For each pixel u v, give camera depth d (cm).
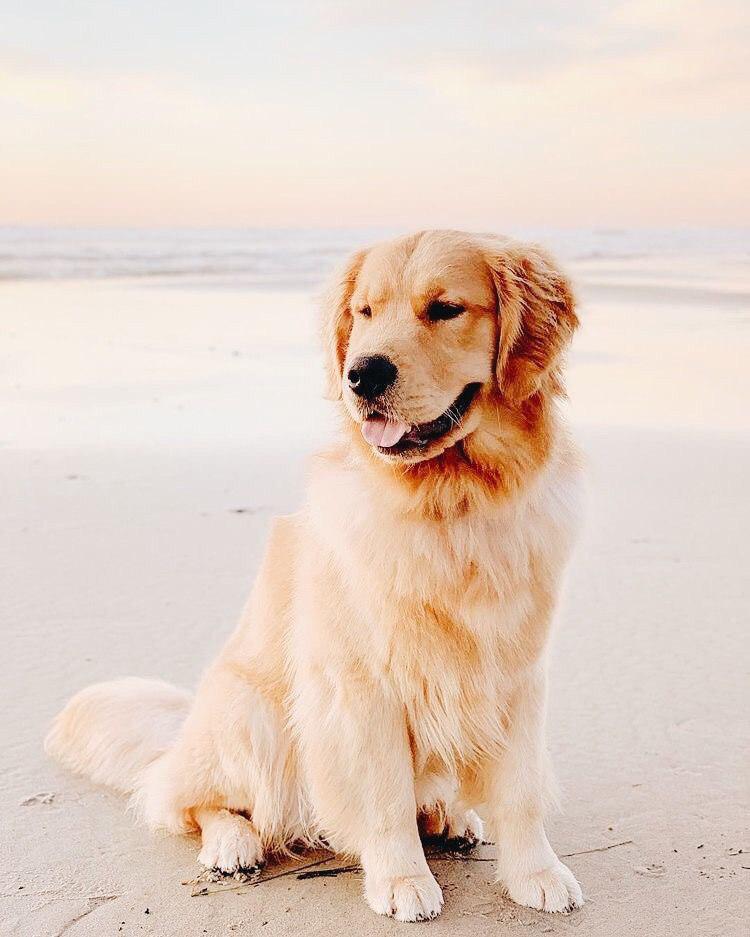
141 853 150
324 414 431
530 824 143
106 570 243
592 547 263
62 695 188
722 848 150
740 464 353
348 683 142
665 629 215
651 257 2030
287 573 154
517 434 141
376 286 145
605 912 139
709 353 642
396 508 139
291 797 153
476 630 137
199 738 155
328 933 136
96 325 730
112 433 387
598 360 611
